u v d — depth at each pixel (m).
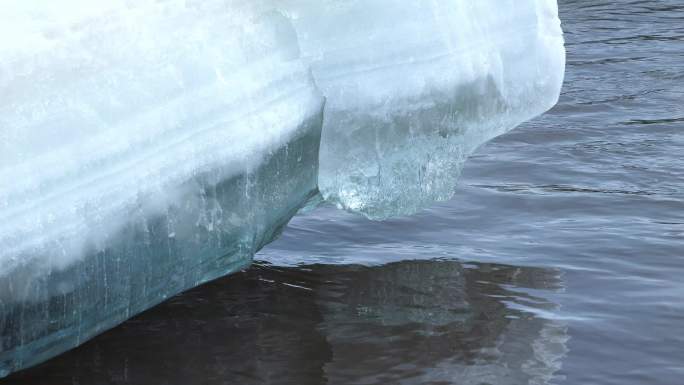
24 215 7.38
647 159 13.89
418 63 9.70
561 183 12.89
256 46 8.59
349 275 9.98
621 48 22.52
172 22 8.15
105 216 7.80
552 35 10.73
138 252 8.09
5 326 7.43
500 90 10.33
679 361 8.02
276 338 8.58
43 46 7.45
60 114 7.55
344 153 9.52
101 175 7.76
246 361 8.16
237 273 10.04
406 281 9.81
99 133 7.74
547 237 10.93
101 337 8.62
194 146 8.26
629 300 9.23
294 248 10.78
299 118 8.79
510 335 8.54
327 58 9.26
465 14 10.01
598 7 28.53
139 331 8.74
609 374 7.83
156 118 8.03
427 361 8.10
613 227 11.17
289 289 9.65
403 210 10.12
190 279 8.66
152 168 8.04
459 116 10.10
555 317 8.88
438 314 9.00
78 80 7.65
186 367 8.09
